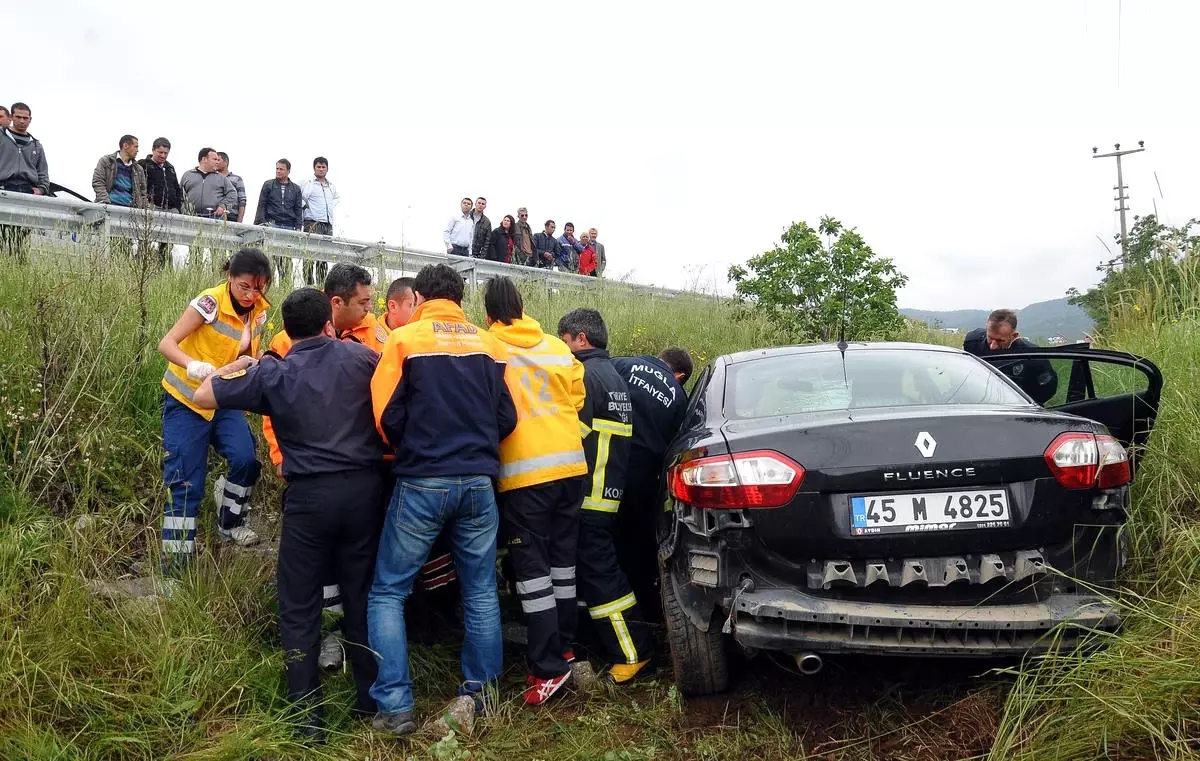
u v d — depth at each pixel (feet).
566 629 11.83
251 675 10.39
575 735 10.30
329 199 32.58
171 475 12.54
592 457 12.35
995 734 9.00
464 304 27.71
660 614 14.06
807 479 8.99
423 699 11.31
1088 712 8.25
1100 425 9.61
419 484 10.60
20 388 14.25
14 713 8.95
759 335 35.04
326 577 10.77
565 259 44.11
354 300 13.42
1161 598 9.96
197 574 11.69
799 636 8.80
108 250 20.06
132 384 15.89
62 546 11.32
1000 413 9.37
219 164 27.99
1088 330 20.52
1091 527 9.10
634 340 30.17
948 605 8.86
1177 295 16.39
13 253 19.33
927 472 8.89
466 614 11.14
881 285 34.40
